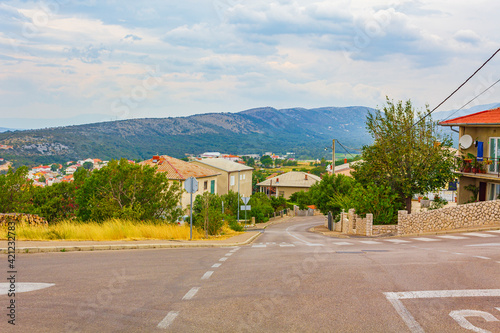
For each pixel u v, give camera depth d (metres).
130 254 11.36
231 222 32.25
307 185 77.62
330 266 9.06
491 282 7.07
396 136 24.47
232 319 5.13
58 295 6.17
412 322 4.98
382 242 16.92
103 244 12.73
